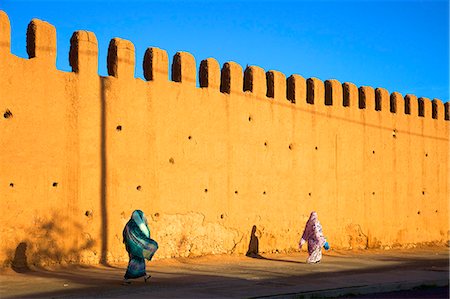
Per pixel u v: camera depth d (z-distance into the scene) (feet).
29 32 46.60
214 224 56.54
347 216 68.23
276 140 62.03
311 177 64.95
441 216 79.82
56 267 45.96
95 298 34.71
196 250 55.11
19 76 45.03
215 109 57.11
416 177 76.59
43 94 46.24
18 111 44.86
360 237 69.46
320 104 66.28
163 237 52.75
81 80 48.39
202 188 55.83
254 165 60.03
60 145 46.98
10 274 42.88
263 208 60.59
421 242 76.84
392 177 73.46
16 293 36.14
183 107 54.75
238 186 58.65
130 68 51.47
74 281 41.01
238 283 41.39
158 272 46.44
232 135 58.39
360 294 39.78
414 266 54.44
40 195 45.75
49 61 46.80
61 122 47.11
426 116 78.38
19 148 44.80
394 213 73.51
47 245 45.91
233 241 57.98
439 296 38.91
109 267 47.98
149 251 40.40
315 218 55.88
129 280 40.68
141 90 51.93
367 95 71.26
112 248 49.67
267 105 61.46
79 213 47.83
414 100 77.00
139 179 51.49
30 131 45.42
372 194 71.10
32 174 45.39
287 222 62.59
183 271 47.37
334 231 66.80
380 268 52.21
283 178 62.44
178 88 54.49
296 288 39.19
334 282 42.34
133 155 51.19
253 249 59.52
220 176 57.21
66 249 46.93
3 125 44.06
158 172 52.75
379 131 72.23
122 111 50.65
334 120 67.46
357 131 69.77
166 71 53.83
